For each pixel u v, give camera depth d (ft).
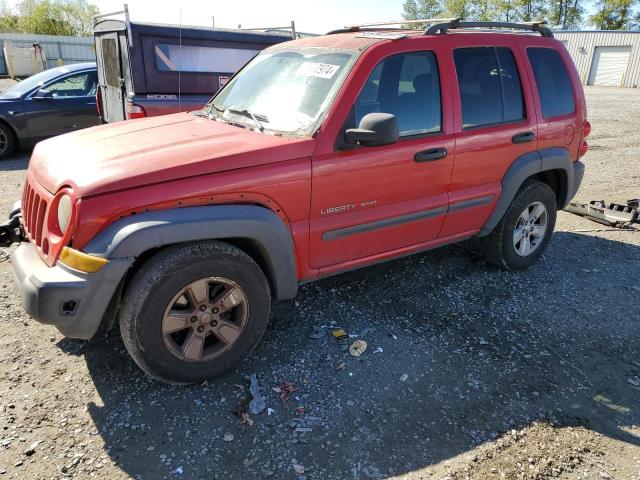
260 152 9.83
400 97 11.80
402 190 12.03
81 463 8.18
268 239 9.91
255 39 26.96
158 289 8.98
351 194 11.18
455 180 13.00
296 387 10.11
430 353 11.37
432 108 12.38
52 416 9.11
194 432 8.89
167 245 9.26
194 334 9.66
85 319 8.69
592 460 8.68
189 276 9.21
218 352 10.00
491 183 13.91
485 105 13.41
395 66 11.69
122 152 9.83
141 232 8.55
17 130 29.73
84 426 8.92
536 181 15.28
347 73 11.04
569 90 15.60
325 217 11.03
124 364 10.58
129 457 8.32
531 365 11.12
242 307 10.11
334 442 8.81
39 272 8.80
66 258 8.61
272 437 8.85
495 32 14.08
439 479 8.16
